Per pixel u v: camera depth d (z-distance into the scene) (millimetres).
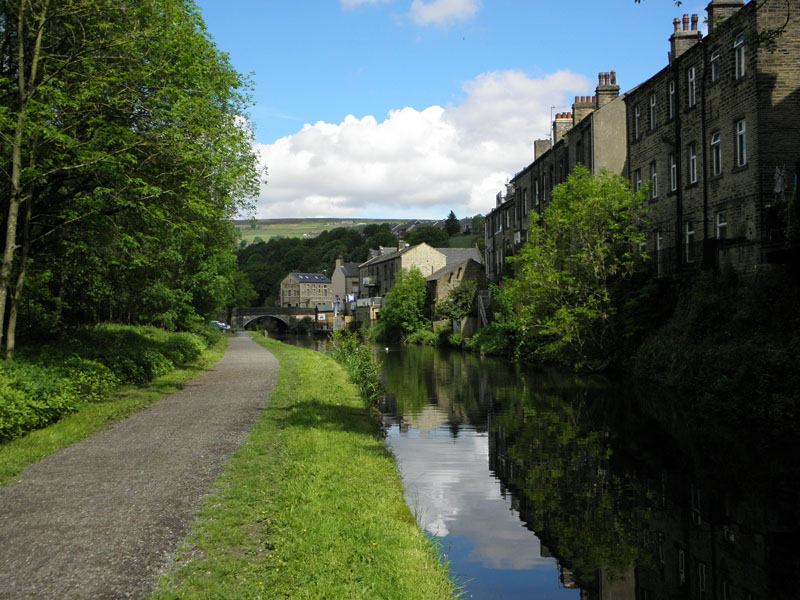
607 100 31281
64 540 5785
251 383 19062
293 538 5887
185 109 15086
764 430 13023
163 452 9328
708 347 16672
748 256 17719
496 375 25984
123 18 14719
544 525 8320
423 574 5539
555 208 25031
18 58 13477
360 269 96812
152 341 25016
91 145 13906
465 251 80375
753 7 18703
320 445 9828
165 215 16250
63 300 21281
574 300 25203
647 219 26391
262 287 141250
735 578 6836
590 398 18344
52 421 11328
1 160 13031
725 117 20578
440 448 12711
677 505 9078
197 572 5129
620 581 6730
